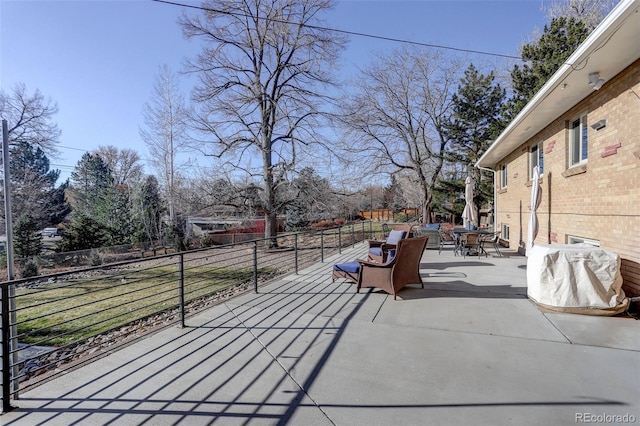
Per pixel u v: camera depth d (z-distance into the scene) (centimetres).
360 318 439
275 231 1911
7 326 254
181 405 253
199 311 481
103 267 318
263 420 233
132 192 2256
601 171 569
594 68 504
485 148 1934
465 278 673
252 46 1816
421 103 2095
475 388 268
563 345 347
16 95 2139
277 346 357
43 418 239
